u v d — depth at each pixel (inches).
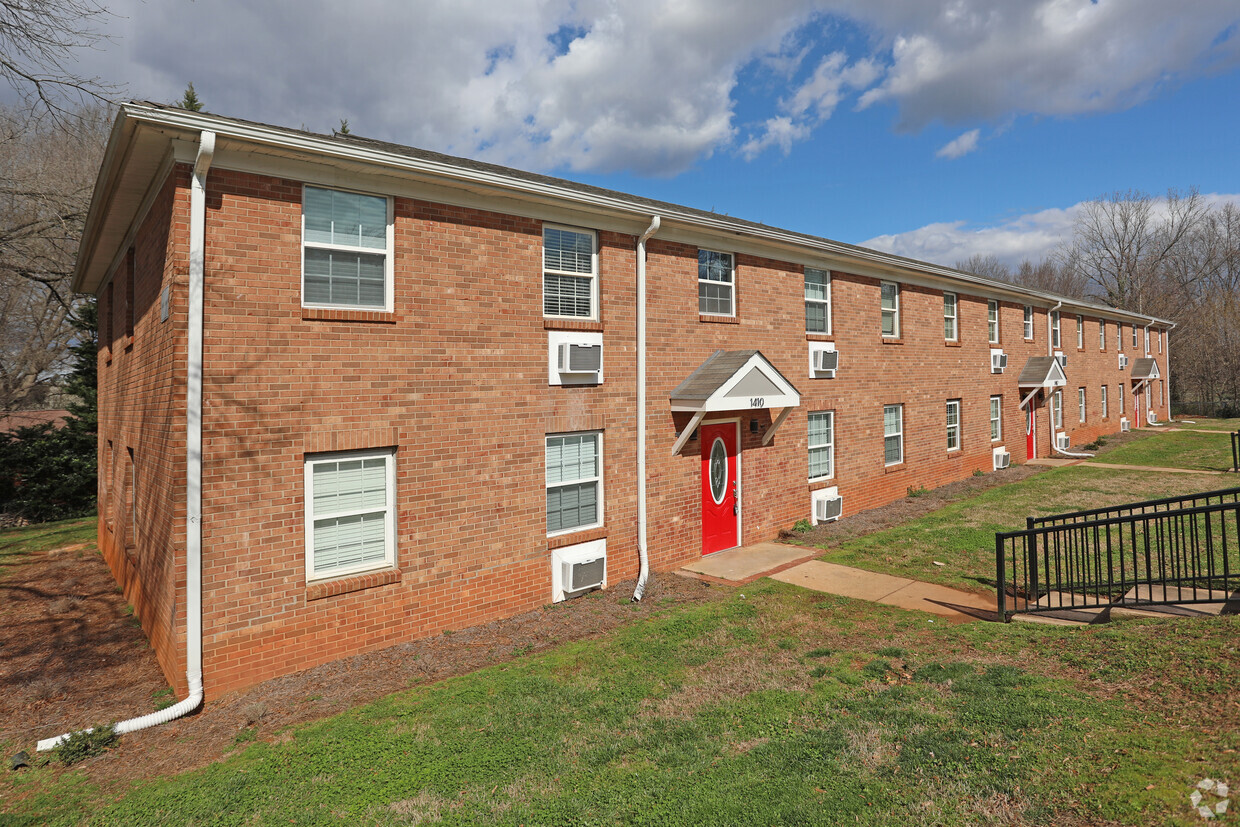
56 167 905.5
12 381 1002.1
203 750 222.5
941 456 690.8
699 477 444.5
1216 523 457.4
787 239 482.9
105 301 530.3
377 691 261.3
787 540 490.6
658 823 163.9
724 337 460.8
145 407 337.4
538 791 183.8
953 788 163.9
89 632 350.3
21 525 761.0
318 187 287.3
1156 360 1419.8
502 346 340.2
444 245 319.0
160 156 271.3
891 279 619.8
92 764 218.2
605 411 387.9
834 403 551.2
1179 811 140.6
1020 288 824.9
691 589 381.4
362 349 293.6
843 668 255.1
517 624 332.8
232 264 262.7
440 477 317.1
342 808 181.0
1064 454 927.0
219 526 258.8
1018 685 219.1
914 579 380.2
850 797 165.9
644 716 226.4
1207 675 196.9
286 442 274.2
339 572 294.5
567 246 375.9
